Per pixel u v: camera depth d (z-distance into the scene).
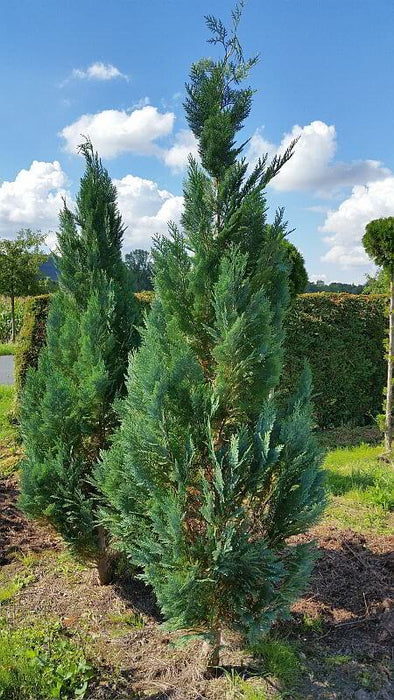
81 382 3.89
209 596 2.82
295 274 7.82
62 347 4.04
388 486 6.12
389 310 8.23
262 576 2.79
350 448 8.59
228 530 2.63
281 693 2.90
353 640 3.38
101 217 4.27
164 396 2.78
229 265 2.87
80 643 3.40
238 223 3.04
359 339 10.33
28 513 3.82
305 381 3.39
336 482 6.36
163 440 2.78
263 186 3.04
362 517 5.37
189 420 2.88
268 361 2.92
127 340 4.17
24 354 8.19
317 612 3.66
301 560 2.96
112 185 4.37
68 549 3.98
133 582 4.20
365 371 10.43
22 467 3.83
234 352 2.78
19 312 27.00
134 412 3.15
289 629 3.51
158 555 2.97
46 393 3.76
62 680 2.94
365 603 3.74
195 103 3.28
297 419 2.91
